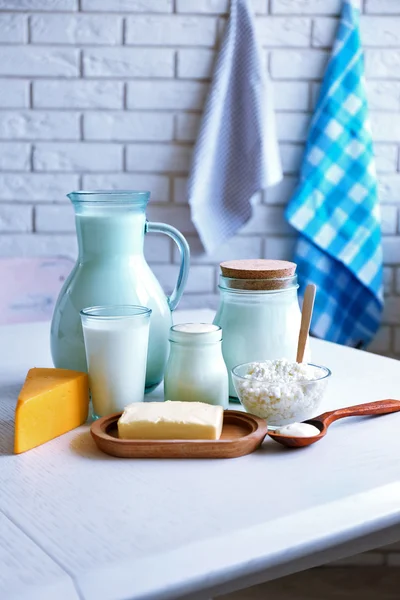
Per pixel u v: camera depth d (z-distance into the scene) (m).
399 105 2.07
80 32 2.01
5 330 1.46
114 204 0.98
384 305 2.15
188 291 2.13
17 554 0.60
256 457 0.81
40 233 2.08
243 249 2.12
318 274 2.04
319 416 0.90
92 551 0.60
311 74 2.05
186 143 2.07
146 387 1.04
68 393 0.89
